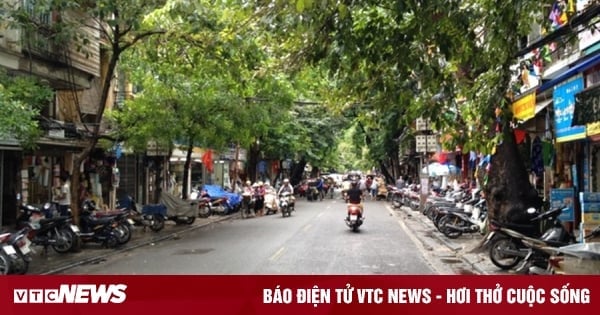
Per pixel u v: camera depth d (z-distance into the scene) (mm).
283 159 45875
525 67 9555
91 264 13359
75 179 15656
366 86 9484
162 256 14438
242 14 8820
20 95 11797
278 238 18188
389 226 22406
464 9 8227
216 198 27547
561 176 15602
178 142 22797
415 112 8992
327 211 31609
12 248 11156
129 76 19625
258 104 20766
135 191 28719
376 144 43625
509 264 11844
